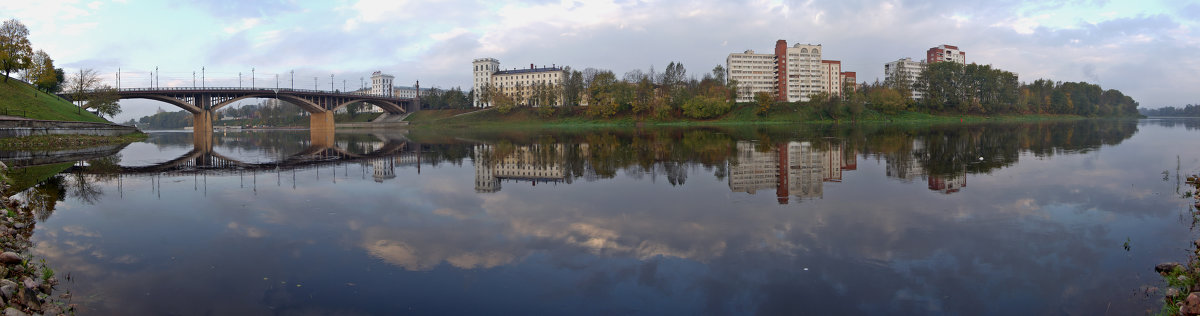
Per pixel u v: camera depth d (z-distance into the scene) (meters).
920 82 152.38
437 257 11.41
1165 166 26.55
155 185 23.33
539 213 15.73
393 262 11.11
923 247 11.71
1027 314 8.34
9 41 78.06
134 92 123.56
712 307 8.65
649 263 10.79
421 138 80.56
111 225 14.89
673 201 17.53
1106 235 12.66
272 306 8.93
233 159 39.34
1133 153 33.97
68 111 78.75
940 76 148.50
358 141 72.75
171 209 17.23
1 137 43.53
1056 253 11.26
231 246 12.48
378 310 8.70
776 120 133.50
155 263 11.28
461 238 12.87
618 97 140.75
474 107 196.12
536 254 11.48
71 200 19.33
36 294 9.18
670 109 138.50
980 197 17.69
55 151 48.12
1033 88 163.50
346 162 35.78
